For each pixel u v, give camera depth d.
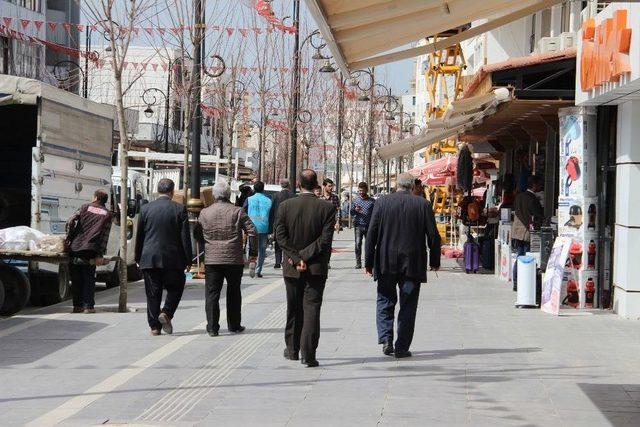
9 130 22.92
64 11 68.56
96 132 23.73
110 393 11.30
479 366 13.18
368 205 32.12
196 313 19.34
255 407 10.50
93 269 19.38
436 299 22.27
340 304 20.94
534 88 22.22
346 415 10.09
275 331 16.70
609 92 17.42
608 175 19.81
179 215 16.17
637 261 18.45
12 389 11.55
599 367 13.14
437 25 10.87
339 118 63.75
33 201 19.88
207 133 80.44
